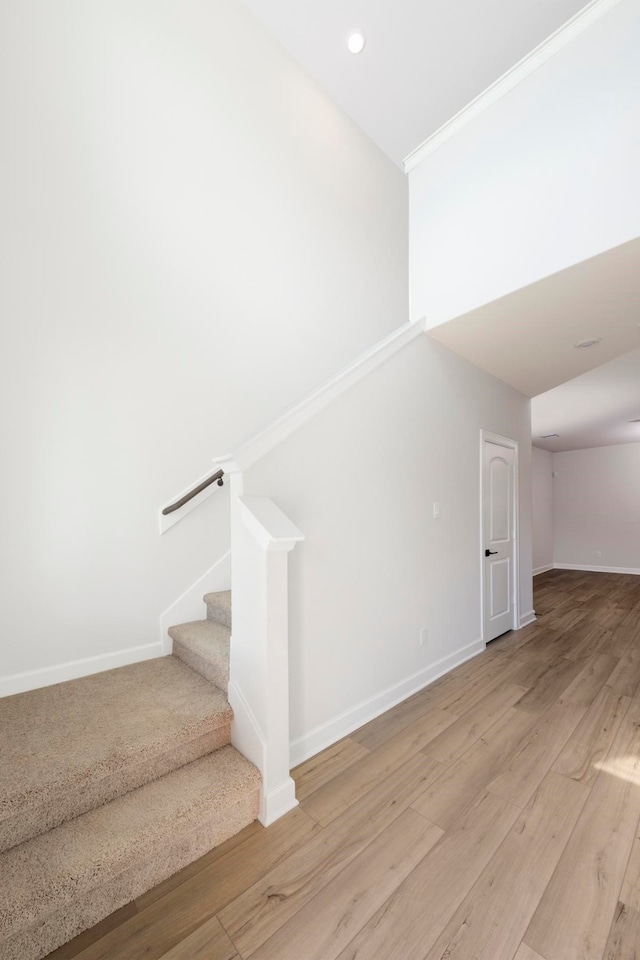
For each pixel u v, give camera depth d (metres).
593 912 1.19
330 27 2.62
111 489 2.11
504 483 3.95
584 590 6.06
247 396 2.74
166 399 2.34
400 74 2.91
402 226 4.22
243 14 2.82
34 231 1.90
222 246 2.65
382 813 1.58
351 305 3.59
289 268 3.08
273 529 1.52
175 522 2.33
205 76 2.61
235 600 1.71
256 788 1.53
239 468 1.69
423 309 2.82
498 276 2.39
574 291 2.31
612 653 3.36
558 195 2.13
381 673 2.37
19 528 1.84
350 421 2.20
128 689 1.86
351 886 1.27
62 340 1.97
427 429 2.83
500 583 3.84
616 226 1.92
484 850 1.41
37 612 1.88
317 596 1.99
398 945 1.10
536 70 2.23
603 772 1.83
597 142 1.99
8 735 1.49
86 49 2.10
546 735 2.13
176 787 1.46
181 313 2.42
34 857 1.16
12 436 1.82
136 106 2.28
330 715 2.05
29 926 1.05
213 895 1.25
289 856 1.38
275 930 1.14
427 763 1.89
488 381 3.68
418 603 2.68
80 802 1.32
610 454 7.85
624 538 7.69
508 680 2.81
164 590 2.30
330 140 3.49
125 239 2.20
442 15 2.51
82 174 2.06
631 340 3.00
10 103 1.86
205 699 1.77
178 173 2.44
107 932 1.14
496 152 2.42
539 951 1.08
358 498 2.23
